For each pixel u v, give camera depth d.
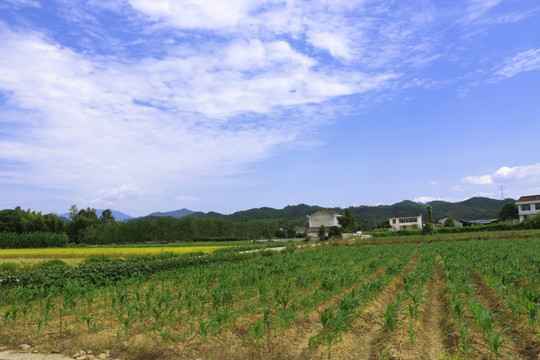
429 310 13.02
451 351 8.86
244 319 11.61
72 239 100.94
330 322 10.15
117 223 96.12
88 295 12.95
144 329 10.66
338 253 34.19
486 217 142.62
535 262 17.36
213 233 95.81
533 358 7.97
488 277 15.50
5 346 9.44
